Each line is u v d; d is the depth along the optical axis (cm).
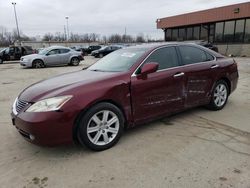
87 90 329
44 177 288
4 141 388
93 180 280
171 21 3081
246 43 2405
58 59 1720
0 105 620
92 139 337
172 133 402
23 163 321
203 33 2819
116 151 345
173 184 267
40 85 372
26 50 2327
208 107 515
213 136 387
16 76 1212
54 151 350
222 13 2520
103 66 437
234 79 544
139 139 382
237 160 312
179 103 432
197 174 284
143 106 383
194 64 456
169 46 435
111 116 352
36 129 303
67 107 311
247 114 492
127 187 265
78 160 324
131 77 371
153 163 311
